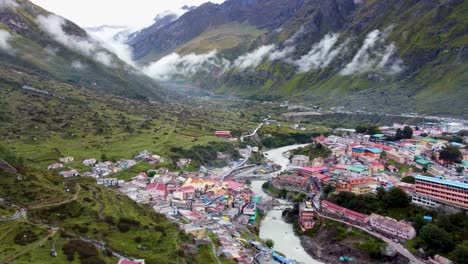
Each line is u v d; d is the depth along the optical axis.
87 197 197.00
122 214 188.38
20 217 166.25
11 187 192.38
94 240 162.12
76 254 147.12
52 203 183.50
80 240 157.25
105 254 155.12
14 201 180.75
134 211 199.50
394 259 190.62
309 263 198.50
